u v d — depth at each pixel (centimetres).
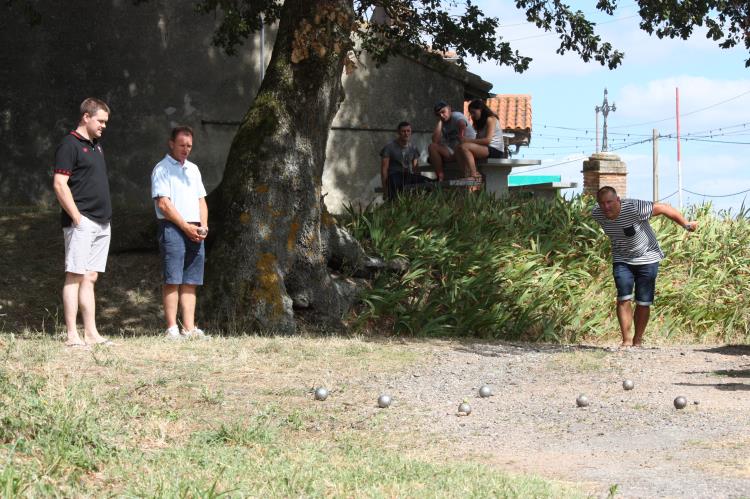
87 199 1434
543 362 1573
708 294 2559
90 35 3228
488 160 2773
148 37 3278
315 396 1216
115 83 3253
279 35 2155
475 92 3728
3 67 3155
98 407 992
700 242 2764
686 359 1622
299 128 2112
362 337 1905
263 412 1099
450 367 1498
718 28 2450
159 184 1658
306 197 2117
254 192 2078
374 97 3509
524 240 2609
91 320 1489
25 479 684
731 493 752
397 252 2403
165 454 843
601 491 771
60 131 3209
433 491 745
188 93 3319
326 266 2266
